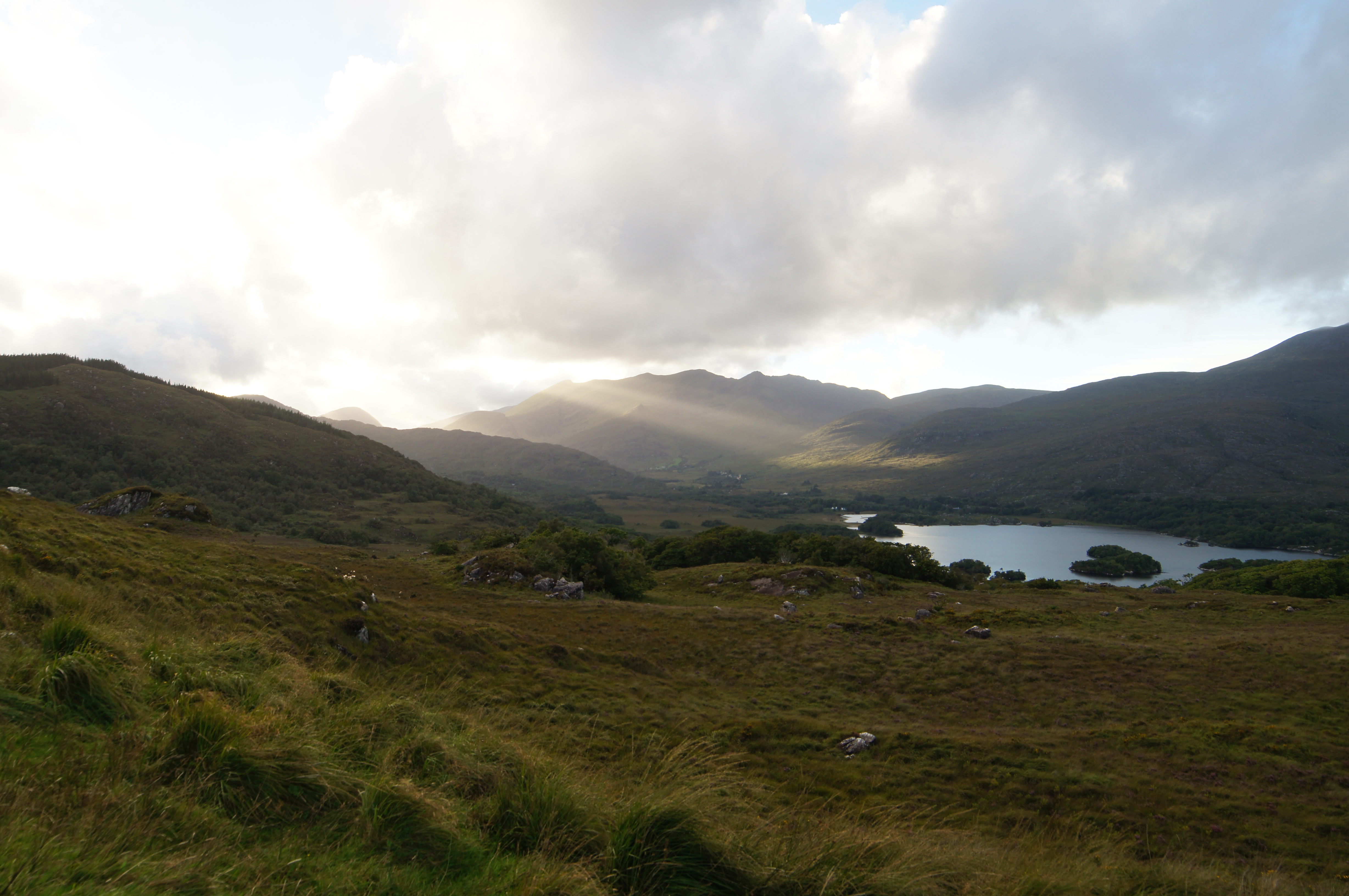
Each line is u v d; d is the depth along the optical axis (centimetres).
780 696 3103
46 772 447
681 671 3472
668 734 2136
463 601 4878
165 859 376
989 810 1791
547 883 457
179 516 6384
